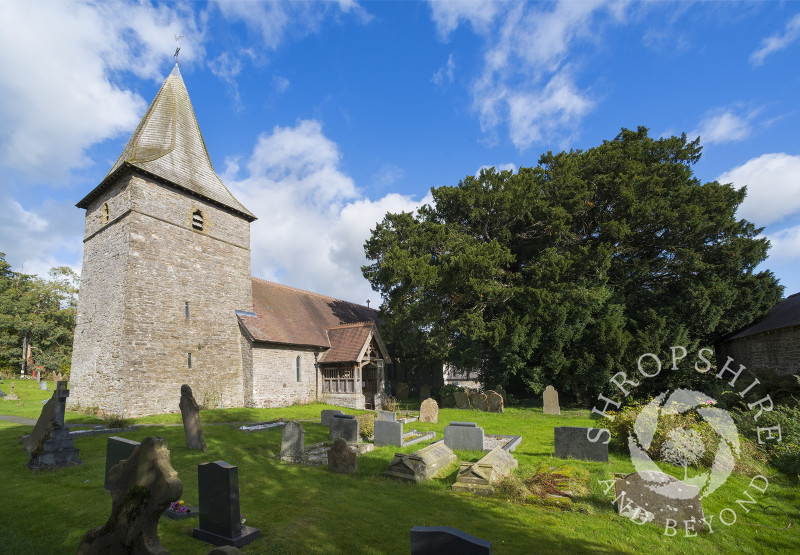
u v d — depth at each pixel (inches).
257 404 856.9
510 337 834.8
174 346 759.1
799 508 285.9
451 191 1012.5
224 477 221.8
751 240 821.2
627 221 846.5
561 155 981.8
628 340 794.2
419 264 882.1
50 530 231.8
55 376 1380.4
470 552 158.4
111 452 312.0
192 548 214.1
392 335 1002.1
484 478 320.8
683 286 837.8
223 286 883.4
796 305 757.9
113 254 749.9
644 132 956.6
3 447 442.0
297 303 1152.2
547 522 255.8
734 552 223.8
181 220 812.0
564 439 419.8
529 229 994.7
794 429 416.2
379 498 296.5
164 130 869.2
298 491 311.6
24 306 1540.4
